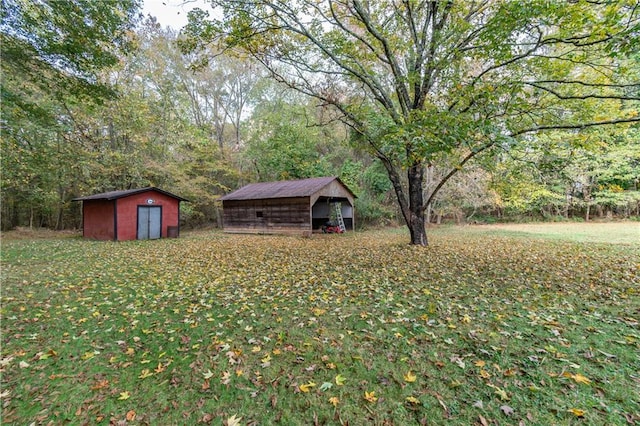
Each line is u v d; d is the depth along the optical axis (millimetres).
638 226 15273
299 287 4949
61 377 2490
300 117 20250
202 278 5750
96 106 12570
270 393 2191
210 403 2111
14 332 3371
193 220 22078
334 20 7746
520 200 18047
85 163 14078
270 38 6938
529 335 2922
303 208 14219
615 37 4141
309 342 2949
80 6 6781
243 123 22609
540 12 4664
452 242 10422
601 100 6402
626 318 3262
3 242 11867
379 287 4793
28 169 12531
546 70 5973
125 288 5133
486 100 5113
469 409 1936
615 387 2086
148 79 16875
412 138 5223
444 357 2570
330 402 2057
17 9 6297
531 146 6250
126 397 2205
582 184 17531
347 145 11328
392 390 2162
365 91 9641
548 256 7238
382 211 18375
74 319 3750
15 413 2066
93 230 14281
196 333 3273
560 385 2133
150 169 17047
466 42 6859
